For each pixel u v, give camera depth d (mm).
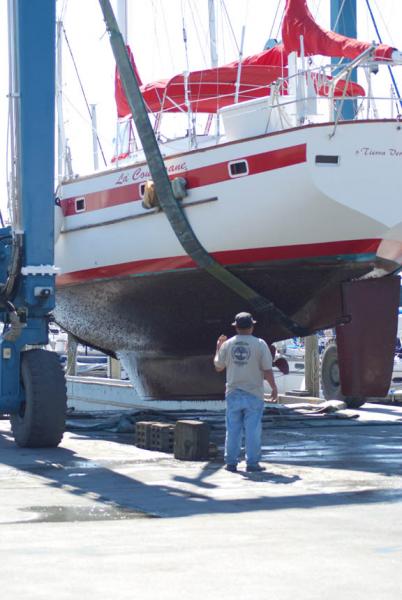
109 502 6602
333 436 12133
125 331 15562
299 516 5957
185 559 4410
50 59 10250
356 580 3941
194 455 9219
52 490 7180
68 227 15336
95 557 4461
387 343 13078
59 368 10125
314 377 18703
